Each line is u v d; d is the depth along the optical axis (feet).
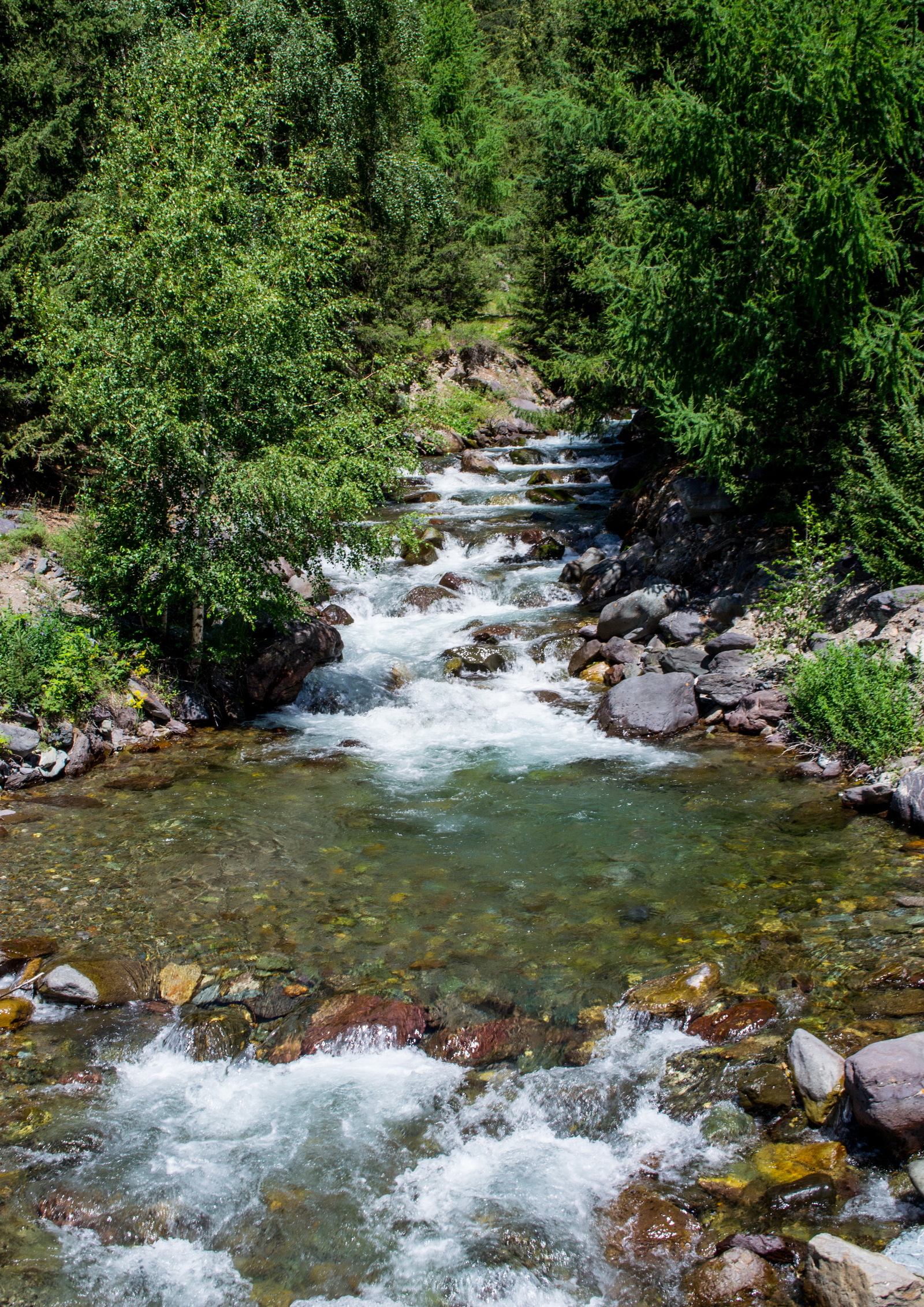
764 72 37.29
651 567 48.21
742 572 43.09
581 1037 17.47
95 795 29.89
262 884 23.70
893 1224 12.68
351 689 39.34
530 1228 13.56
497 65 158.71
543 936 20.84
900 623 32.30
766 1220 13.17
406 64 85.10
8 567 42.42
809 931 20.17
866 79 34.30
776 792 28.50
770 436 40.88
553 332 93.15
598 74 65.10
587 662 41.29
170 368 33.96
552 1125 15.62
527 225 99.40
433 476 80.28
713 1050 16.67
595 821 27.14
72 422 36.45
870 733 29.14
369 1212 14.03
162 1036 18.13
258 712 38.73
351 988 19.11
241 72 58.39
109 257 34.27
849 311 36.42
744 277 38.88
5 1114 16.07
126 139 36.45
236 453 36.14
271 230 38.75
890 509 34.86
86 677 34.40
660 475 55.83
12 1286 12.88
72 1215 14.05
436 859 25.03
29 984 19.51
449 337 107.96
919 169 38.42
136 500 34.83
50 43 53.21
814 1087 14.97
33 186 48.78
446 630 46.03
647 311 41.27
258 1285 12.94
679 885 22.90
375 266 90.17
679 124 38.70
